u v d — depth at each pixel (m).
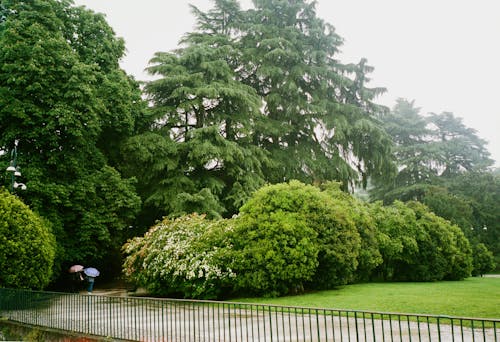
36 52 16.98
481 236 34.75
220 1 27.80
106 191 18.83
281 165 25.28
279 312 10.42
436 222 20.45
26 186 16.28
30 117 17.08
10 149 17.41
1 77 17.23
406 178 40.28
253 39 28.55
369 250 16.61
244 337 7.74
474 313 9.26
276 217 13.78
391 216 19.02
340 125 25.73
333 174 26.67
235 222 14.59
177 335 8.09
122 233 20.59
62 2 20.44
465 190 38.50
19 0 18.69
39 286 13.30
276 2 28.80
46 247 13.67
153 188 22.25
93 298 8.66
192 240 14.45
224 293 14.34
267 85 28.95
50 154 17.77
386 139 27.47
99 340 8.15
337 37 28.83
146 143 20.78
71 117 17.02
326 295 13.12
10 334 10.12
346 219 15.09
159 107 23.31
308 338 7.49
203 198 19.70
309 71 26.97
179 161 22.86
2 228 12.77
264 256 13.16
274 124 26.39
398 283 17.66
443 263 19.56
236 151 21.62
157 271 14.02
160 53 23.95
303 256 13.27
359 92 28.70
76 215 18.31
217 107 24.62
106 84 19.38
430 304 10.56
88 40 20.89
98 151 19.77
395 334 7.68
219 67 23.56
